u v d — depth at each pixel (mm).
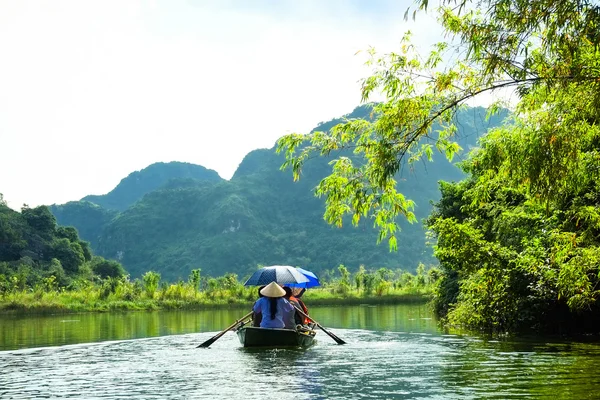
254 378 7527
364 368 8273
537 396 6105
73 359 9797
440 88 7414
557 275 13086
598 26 6199
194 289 52312
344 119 7891
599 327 14078
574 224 12414
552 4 6195
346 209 8180
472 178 21469
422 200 184250
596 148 8578
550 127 7336
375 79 7676
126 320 24500
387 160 7559
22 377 7918
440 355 9672
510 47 6672
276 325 11555
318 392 6523
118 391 6809
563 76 6957
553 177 7469
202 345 11531
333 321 20312
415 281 60688
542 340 12117
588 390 6402
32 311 37250
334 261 182000
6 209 106062
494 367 8234
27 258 95625
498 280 14656
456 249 15141
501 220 14812
